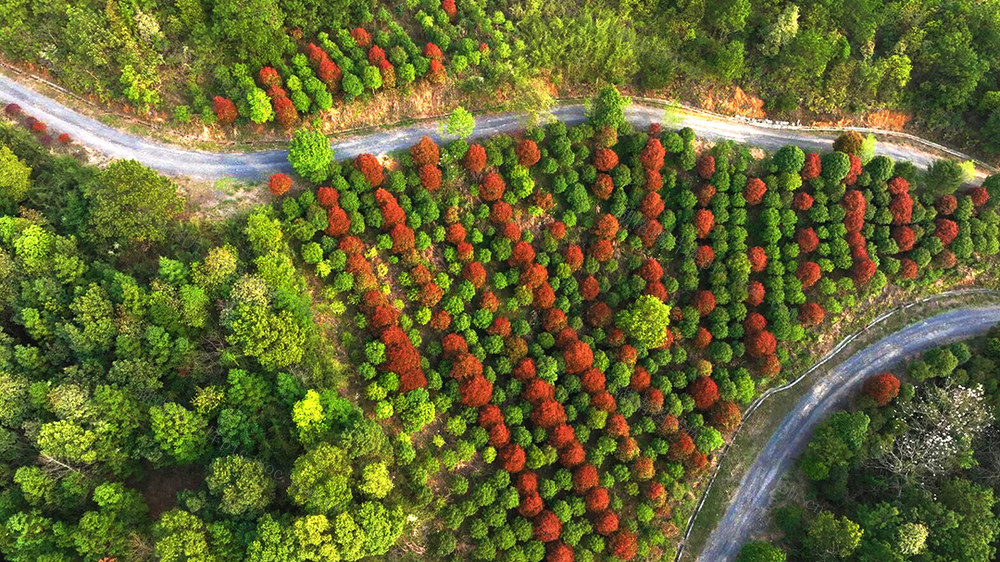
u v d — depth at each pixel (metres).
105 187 44.41
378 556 44.09
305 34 53.38
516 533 48.12
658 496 52.28
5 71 51.75
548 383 51.66
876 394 57.91
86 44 48.28
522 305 54.19
